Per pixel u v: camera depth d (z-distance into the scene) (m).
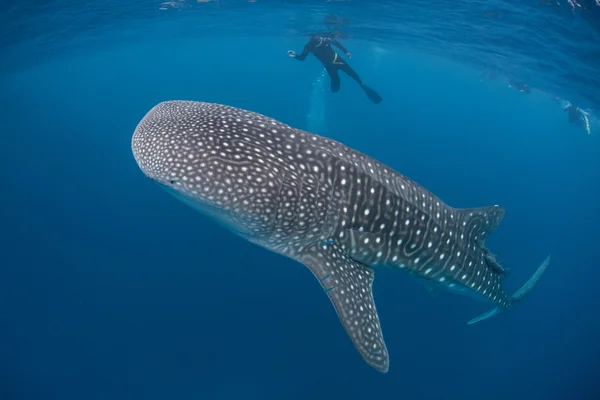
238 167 3.61
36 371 14.60
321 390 12.40
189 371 13.41
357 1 14.43
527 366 15.73
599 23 9.67
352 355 13.05
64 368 14.65
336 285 4.07
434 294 5.82
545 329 19.73
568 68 15.77
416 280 5.67
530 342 17.59
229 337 14.05
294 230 3.96
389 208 4.41
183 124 3.73
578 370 16.77
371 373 12.80
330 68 17.02
